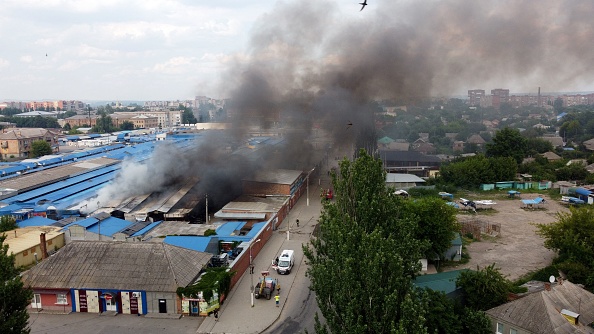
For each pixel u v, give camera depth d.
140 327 29.08
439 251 39.41
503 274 38.41
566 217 42.75
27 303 21.38
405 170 88.31
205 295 30.38
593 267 34.53
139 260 32.03
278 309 31.66
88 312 31.06
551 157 99.69
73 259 32.25
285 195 62.78
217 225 47.50
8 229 45.09
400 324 18.38
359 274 20.95
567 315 26.22
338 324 21.05
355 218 25.06
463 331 26.08
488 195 72.94
